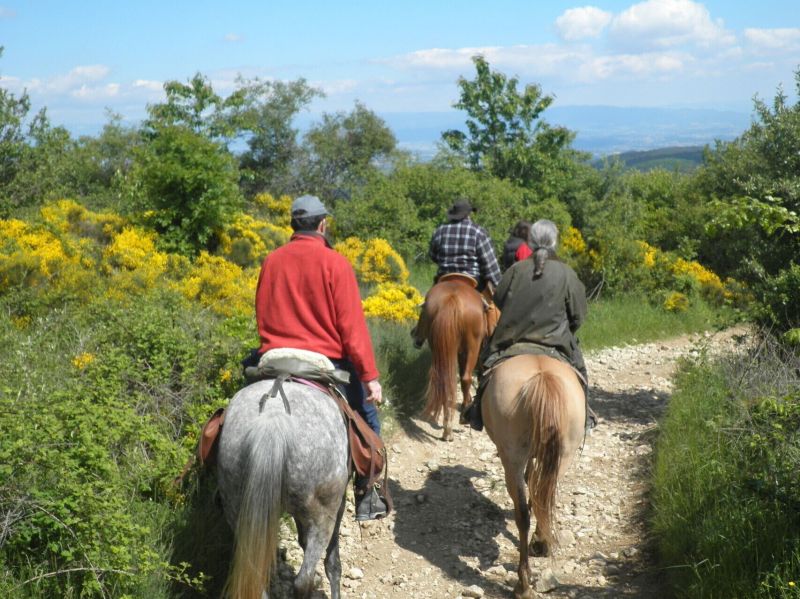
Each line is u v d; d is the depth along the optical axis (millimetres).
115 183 20406
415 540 6332
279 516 3869
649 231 21969
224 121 20625
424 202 20609
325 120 31047
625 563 5855
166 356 6305
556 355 5750
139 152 13359
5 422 4352
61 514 4121
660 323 16344
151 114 19625
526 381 5211
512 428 5215
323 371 4551
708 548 5098
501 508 7027
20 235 10891
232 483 4020
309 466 4039
